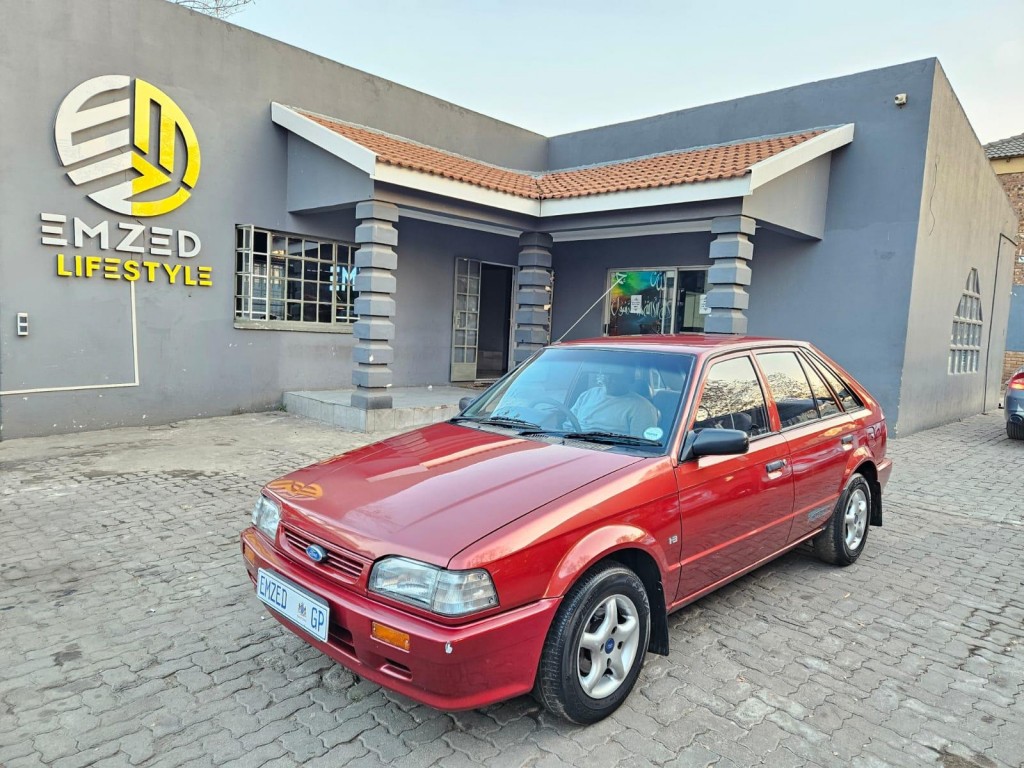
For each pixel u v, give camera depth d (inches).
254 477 263.1
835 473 178.2
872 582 181.6
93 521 209.0
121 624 145.7
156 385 359.3
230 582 167.9
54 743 106.3
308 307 425.1
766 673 132.6
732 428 146.0
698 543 132.5
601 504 112.7
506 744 108.7
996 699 126.0
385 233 347.6
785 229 371.9
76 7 313.4
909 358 389.1
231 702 118.6
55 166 313.4
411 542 100.4
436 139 478.3
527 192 400.5
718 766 104.7
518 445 136.5
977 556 205.2
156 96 340.2
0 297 304.3
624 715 117.3
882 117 380.5
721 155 404.8
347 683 125.4
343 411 367.6
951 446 384.2
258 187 386.9
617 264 501.4
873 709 121.4
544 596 102.9
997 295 573.3
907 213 373.7
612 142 516.7
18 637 139.3
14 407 313.4
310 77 405.1
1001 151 754.2
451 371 503.8
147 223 346.0
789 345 179.8
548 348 177.2
